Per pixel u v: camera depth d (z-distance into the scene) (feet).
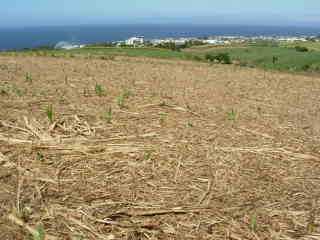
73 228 16.08
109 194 18.71
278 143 26.91
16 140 23.63
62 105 32.07
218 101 39.27
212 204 18.45
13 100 32.63
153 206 17.94
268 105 39.55
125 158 22.44
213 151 24.39
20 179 19.53
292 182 21.31
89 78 48.57
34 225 16.10
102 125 27.50
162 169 21.48
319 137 29.25
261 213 18.10
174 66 74.08
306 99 44.70
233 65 87.86
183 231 16.43
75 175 20.36
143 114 31.04
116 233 15.98
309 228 17.21
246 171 22.13
